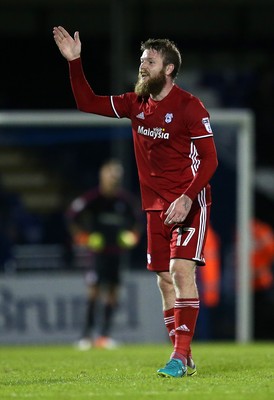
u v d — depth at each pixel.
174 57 20.27
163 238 20.94
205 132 19.98
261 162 67.31
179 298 20.14
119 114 20.98
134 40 69.06
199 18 70.06
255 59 70.12
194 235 20.16
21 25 69.81
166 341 46.88
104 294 44.44
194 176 20.16
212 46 69.94
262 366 23.92
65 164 51.72
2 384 19.25
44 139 51.53
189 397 16.16
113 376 20.91
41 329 46.97
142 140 20.64
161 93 20.31
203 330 49.62
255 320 55.44
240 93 69.38
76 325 47.06
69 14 69.38
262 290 55.25
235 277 50.06
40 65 70.25
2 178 51.44
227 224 50.34
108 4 68.00
